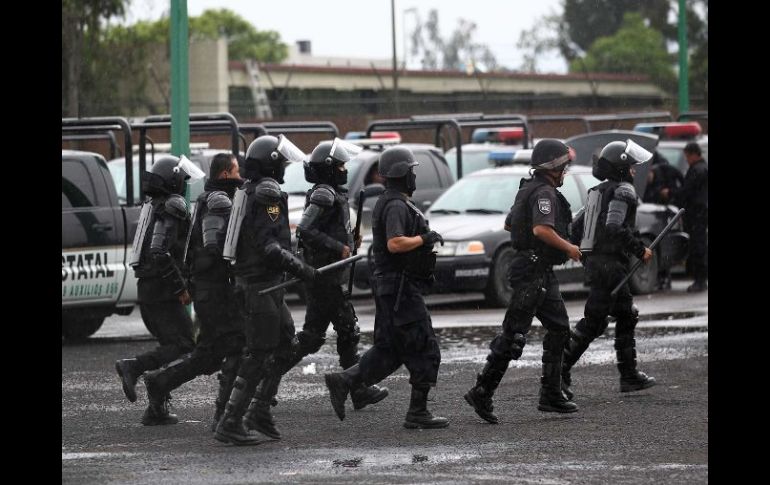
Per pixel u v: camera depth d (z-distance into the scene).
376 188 34.44
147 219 26.77
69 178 39.62
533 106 163.12
